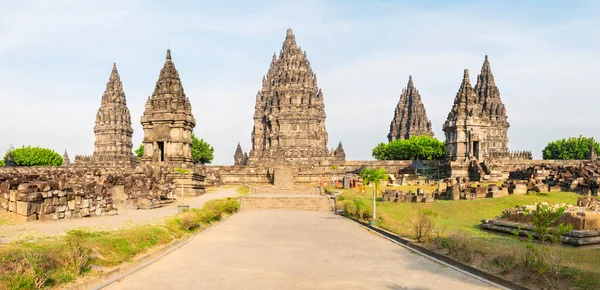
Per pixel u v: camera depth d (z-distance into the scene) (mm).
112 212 31312
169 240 21266
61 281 12633
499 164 70125
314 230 27641
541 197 40312
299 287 13266
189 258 17812
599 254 17438
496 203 38188
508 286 13258
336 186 62906
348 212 36844
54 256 13680
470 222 32938
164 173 52031
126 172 55656
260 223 31812
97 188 31109
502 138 125312
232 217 36469
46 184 25438
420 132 142750
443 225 29625
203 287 13203
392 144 111000
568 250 18234
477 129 72312
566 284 12516
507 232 26469
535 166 60688
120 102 119312
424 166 69750
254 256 18344
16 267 12305
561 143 128500
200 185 55688
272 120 104062
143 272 15180
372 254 18938
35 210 24484
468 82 74938
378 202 40031
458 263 16250
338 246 21141
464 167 69062
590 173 49375
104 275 13891
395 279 14281
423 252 19391
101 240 16828
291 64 105375
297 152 98938
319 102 120625
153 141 61344
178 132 61406
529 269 13828
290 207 46344
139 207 37281
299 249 20219
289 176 71812
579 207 28281
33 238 16672
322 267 16156
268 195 54188
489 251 17328
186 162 61406
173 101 62188
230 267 16078
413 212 35844
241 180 73812
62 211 26484
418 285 13523
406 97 151875
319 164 79750
